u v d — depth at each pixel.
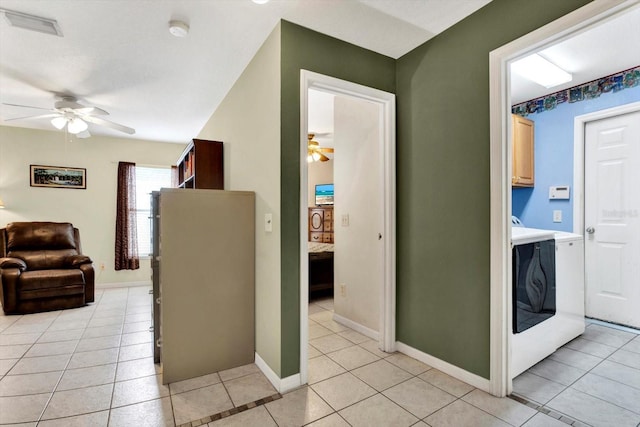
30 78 2.96
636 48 2.53
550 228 3.45
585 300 3.28
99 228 5.03
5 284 3.59
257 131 2.44
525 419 1.72
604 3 1.47
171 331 2.17
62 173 4.81
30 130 4.63
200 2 1.92
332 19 2.07
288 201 2.09
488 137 1.96
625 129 2.99
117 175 5.11
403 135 2.53
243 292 2.41
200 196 2.28
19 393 2.01
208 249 2.30
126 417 1.78
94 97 3.41
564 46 2.50
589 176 3.22
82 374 2.26
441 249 2.24
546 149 3.48
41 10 1.99
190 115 4.02
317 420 1.74
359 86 2.36
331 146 6.14
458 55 2.12
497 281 1.90
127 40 2.34
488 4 1.95
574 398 1.91
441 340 2.25
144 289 4.96
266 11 1.99
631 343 2.67
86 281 4.05
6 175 4.50
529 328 2.21
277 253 2.09
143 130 4.71
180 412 1.82
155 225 2.44
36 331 3.11
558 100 3.38
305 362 2.12
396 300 2.59
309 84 2.19
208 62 2.65
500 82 1.89
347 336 2.92
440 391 2.00
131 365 2.40
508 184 1.92
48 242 4.29
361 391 2.02
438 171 2.26
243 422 1.73
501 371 1.91
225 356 2.35
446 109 2.20
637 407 1.82
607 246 3.12
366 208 2.95
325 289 4.38
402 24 2.13
